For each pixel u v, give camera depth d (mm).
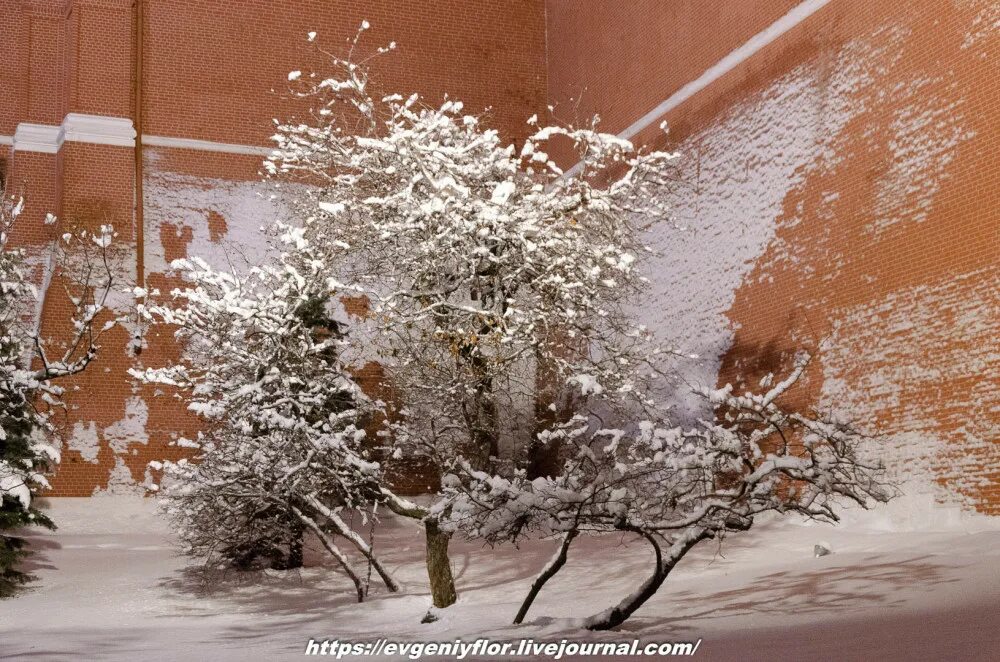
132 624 17062
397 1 34281
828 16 23297
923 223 19969
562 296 18891
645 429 12336
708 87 27328
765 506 11789
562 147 34469
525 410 24719
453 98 34438
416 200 18609
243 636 14594
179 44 32062
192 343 26766
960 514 18500
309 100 32875
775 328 23812
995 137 18562
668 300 27781
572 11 34281
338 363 21812
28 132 31281
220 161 31812
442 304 18172
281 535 21625
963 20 19516
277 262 21984
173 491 21141
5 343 20688
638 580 18234
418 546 24750
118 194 30297
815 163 23156
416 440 19672
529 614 15133
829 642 9203
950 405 18938
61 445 27812
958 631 9008
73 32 30766
